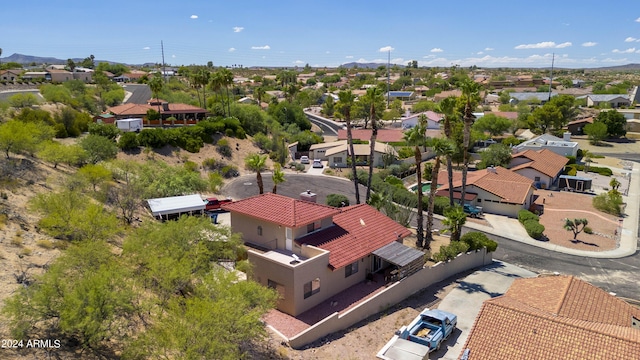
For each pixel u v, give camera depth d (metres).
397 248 34.44
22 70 155.75
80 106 87.62
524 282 28.06
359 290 32.16
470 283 36.25
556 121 108.44
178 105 89.38
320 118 142.75
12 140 36.50
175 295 21.72
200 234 27.98
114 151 55.72
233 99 115.94
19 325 17.47
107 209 36.97
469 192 57.16
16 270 21.97
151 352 17.67
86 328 17.20
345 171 73.69
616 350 18.64
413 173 76.06
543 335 20.11
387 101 167.12
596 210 56.22
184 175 52.81
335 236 33.25
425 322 27.83
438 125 111.56
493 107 153.12
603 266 40.16
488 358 19.70
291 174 71.44
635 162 84.88
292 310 28.09
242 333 18.92
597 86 199.00
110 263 21.80
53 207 26.83
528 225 48.28
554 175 66.88
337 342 25.58
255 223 33.84
